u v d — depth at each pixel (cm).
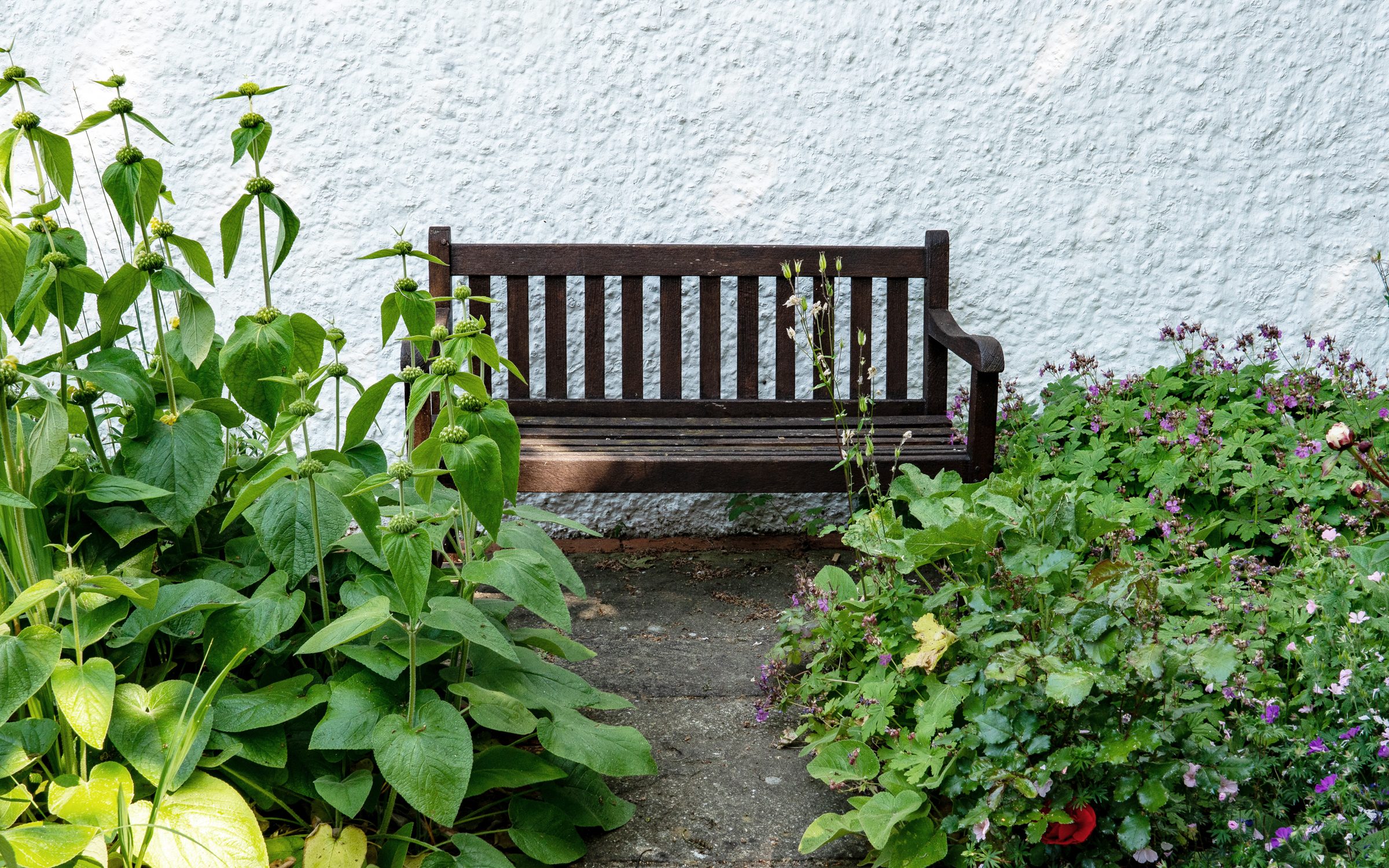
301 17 337
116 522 177
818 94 350
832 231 358
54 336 340
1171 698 166
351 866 162
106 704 148
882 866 173
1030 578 186
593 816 186
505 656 161
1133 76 352
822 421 329
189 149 342
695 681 249
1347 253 364
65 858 134
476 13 339
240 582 184
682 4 342
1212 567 230
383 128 344
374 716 165
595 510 363
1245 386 328
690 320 359
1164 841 164
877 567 225
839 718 211
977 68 350
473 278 340
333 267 351
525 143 348
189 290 182
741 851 184
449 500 208
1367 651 175
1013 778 160
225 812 152
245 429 257
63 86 335
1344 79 353
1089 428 330
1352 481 264
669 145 351
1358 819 154
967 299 364
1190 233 362
